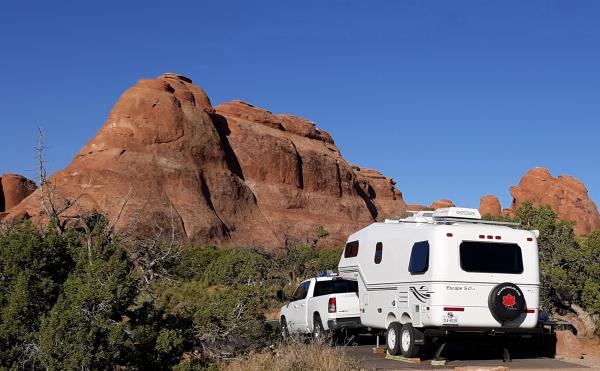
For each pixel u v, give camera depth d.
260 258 37.28
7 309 9.95
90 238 11.95
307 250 41.41
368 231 15.83
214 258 44.53
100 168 81.44
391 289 14.30
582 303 17.70
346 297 16.38
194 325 11.38
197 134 95.94
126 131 88.06
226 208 95.88
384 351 14.97
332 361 10.99
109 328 9.54
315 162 119.25
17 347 9.84
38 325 10.08
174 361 10.50
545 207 20.36
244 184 103.38
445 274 12.64
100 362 9.62
